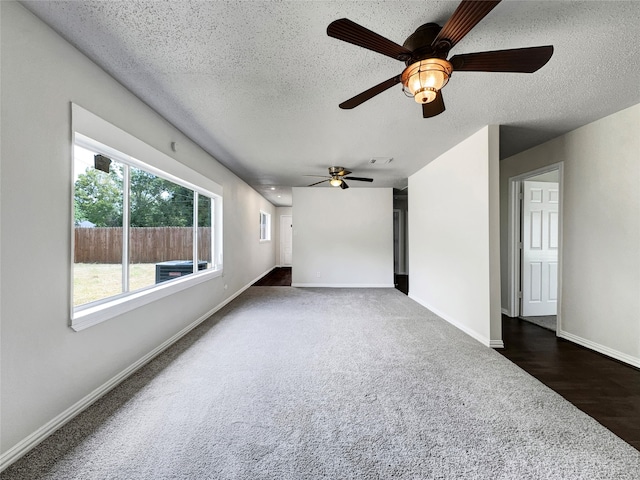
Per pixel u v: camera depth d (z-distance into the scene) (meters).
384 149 3.72
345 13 1.44
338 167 4.56
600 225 2.77
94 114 1.87
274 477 1.29
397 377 2.24
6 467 1.33
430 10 1.42
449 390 2.05
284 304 4.70
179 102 2.43
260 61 1.84
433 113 1.99
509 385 2.12
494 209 2.91
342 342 3.00
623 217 2.58
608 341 2.69
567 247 3.11
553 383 2.16
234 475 1.30
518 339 3.13
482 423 1.68
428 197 4.45
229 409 1.81
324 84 2.12
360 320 3.80
